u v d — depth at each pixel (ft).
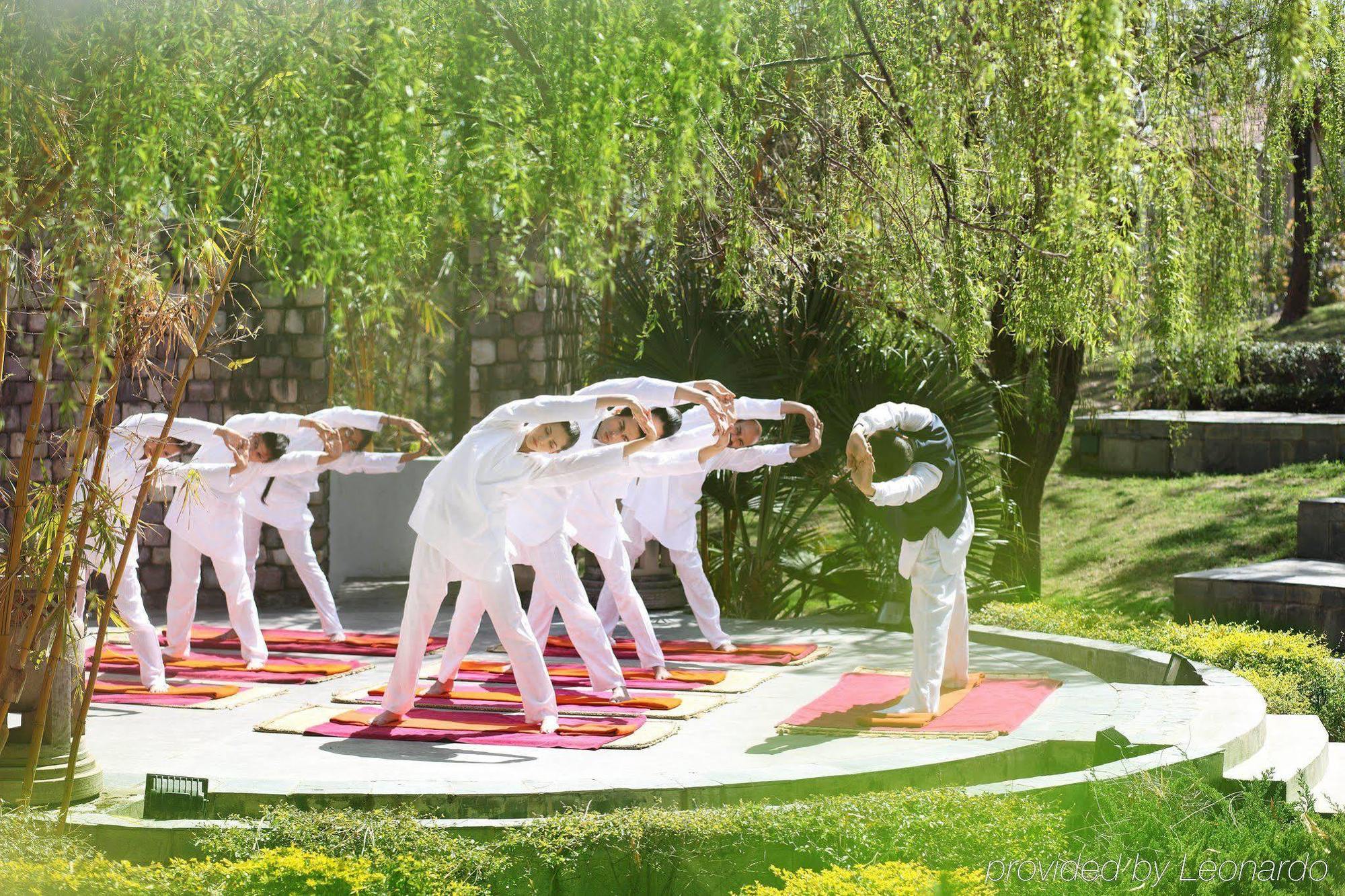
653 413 24.84
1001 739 21.12
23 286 15.64
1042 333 29.40
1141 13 20.81
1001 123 25.96
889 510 23.81
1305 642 31.96
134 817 17.39
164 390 38.91
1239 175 31.99
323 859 13.34
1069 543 56.54
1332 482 58.03
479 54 18.74
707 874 14.57
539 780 17.15
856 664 30.01
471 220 21.76
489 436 22.11
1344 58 31.55
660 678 27.55
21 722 18.80
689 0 20.75
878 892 13.05
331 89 16.89
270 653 31.45
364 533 44.68
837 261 37.83
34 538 15.87
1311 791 20.80
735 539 42.91
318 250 16.84
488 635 35.55
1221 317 32.86
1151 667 28.60
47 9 14.24
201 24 15.44
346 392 61.67
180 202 15.28
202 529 28.63
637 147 24.66
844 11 30.45
